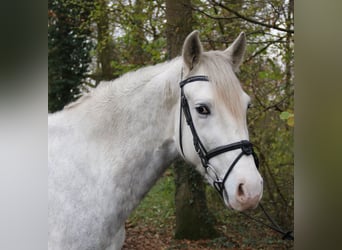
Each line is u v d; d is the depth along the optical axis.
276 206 4.77
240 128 1.82
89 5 5.42
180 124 2.00
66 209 1.96
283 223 4.74
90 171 2.02
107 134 2.08
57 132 2.08
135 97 2.10
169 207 5.41
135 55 5.21
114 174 2.04
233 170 1.78
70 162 2.02
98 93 2.15
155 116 2.08
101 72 6.38
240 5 4.34
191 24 4.36
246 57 4.42
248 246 4.50
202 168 1.96
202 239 4.67
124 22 4.66
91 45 6.59
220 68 1.90
